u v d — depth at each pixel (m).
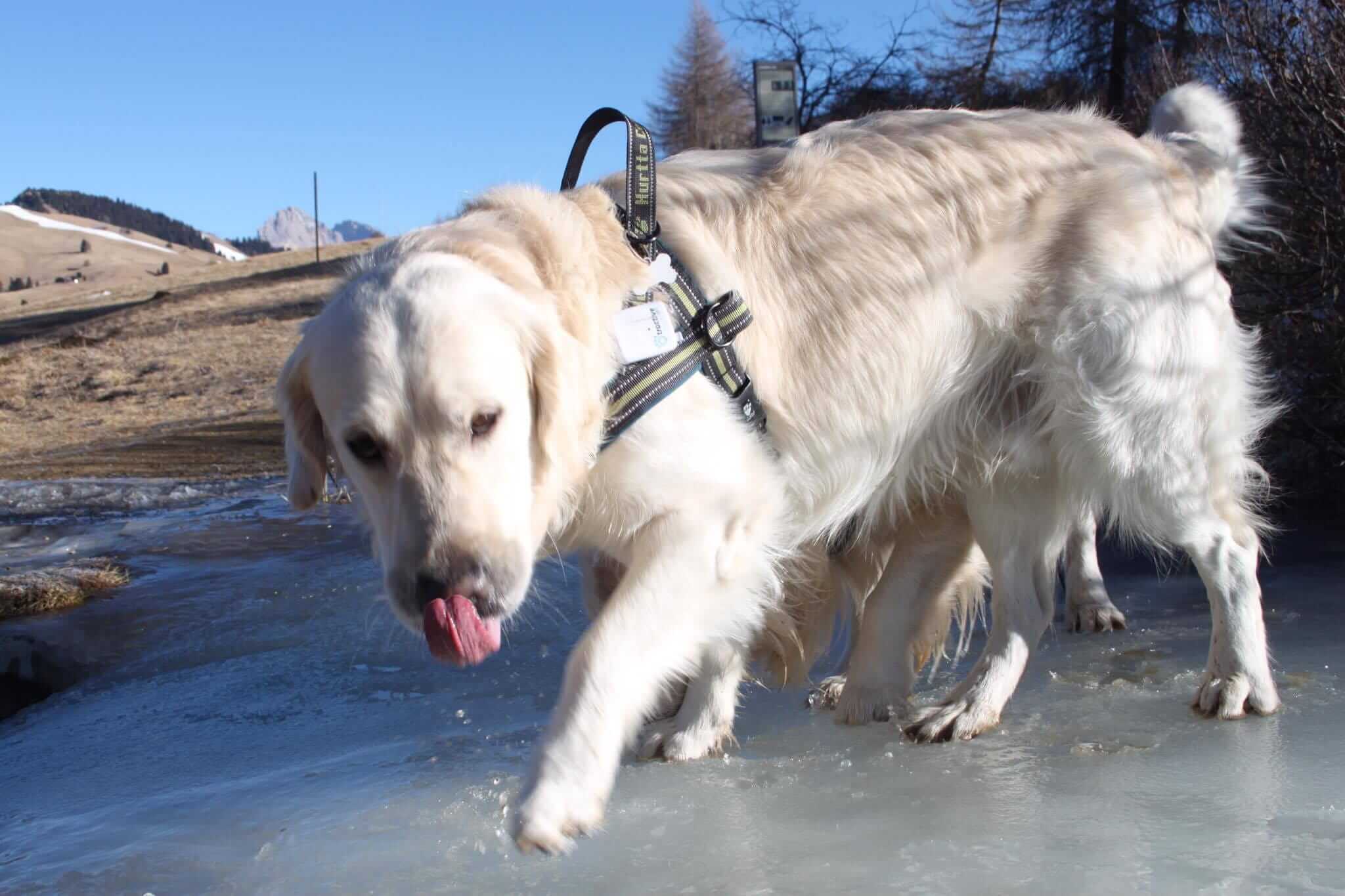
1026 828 1.13
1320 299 2.30
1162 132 1.50
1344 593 1.72
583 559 1.44
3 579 2.24
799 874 1.09
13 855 1.24
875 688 1.44
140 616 2.04
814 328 1.33
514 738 1.42
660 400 1.22
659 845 1.15
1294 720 1.32
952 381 1.38
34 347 10.53
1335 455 2.28
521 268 1.19
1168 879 1.03
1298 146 2.28
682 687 1.45
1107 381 1.35
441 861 1.15
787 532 1.35
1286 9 2.31
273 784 1.35
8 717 1.82
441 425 1.08
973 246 1.36
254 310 11.23
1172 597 1.81
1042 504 1.42
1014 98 6.92
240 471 4.24
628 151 1.29
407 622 1.06
